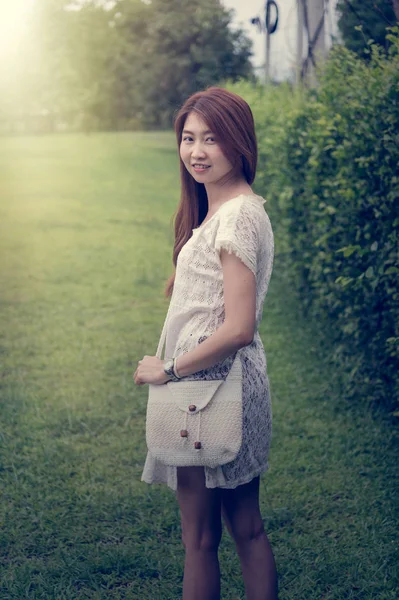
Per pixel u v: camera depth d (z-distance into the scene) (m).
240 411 2.05
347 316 4.60
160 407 2.09
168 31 25.31
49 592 2.78
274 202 7.34
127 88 28.70
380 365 4.26
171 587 2.81
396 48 3.78
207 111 2.09
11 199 13.84
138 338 5.98
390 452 3.89
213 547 2.22
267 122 7.80
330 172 4.89
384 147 3.80
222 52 23.47
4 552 3.05
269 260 2.15
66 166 19.84
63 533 3.16
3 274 8.03
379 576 2.86
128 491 3.52
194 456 2.06
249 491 2.28
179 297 2.12
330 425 4.26
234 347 1.98
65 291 7.40
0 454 3.89
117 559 2.95
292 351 5.56
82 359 5.44
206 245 2.07
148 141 28.70
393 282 3.96
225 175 2.17
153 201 13.94
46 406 4.55
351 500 3.44
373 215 4.15
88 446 4.00
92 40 28.34
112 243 9.91
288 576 2.89
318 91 5.36
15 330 6.11
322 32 6.15
